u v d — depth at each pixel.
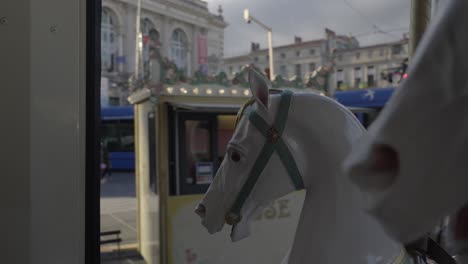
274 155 1.18
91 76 1.33
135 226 7.34
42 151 1.22
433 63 0.36
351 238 1.08
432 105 0.36
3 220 1.18
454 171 0.35
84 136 1.29
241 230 1.24
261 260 4.19
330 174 1.15
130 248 5.78
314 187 1.19
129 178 15.60
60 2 1.26
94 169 1.34
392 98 0.39
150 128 4.51
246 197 1.20
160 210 4.03
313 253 1.11
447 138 0.35
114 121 17.98
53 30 1.25
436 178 0.35
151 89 4.02
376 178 0.38
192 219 4.04
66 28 1.26
